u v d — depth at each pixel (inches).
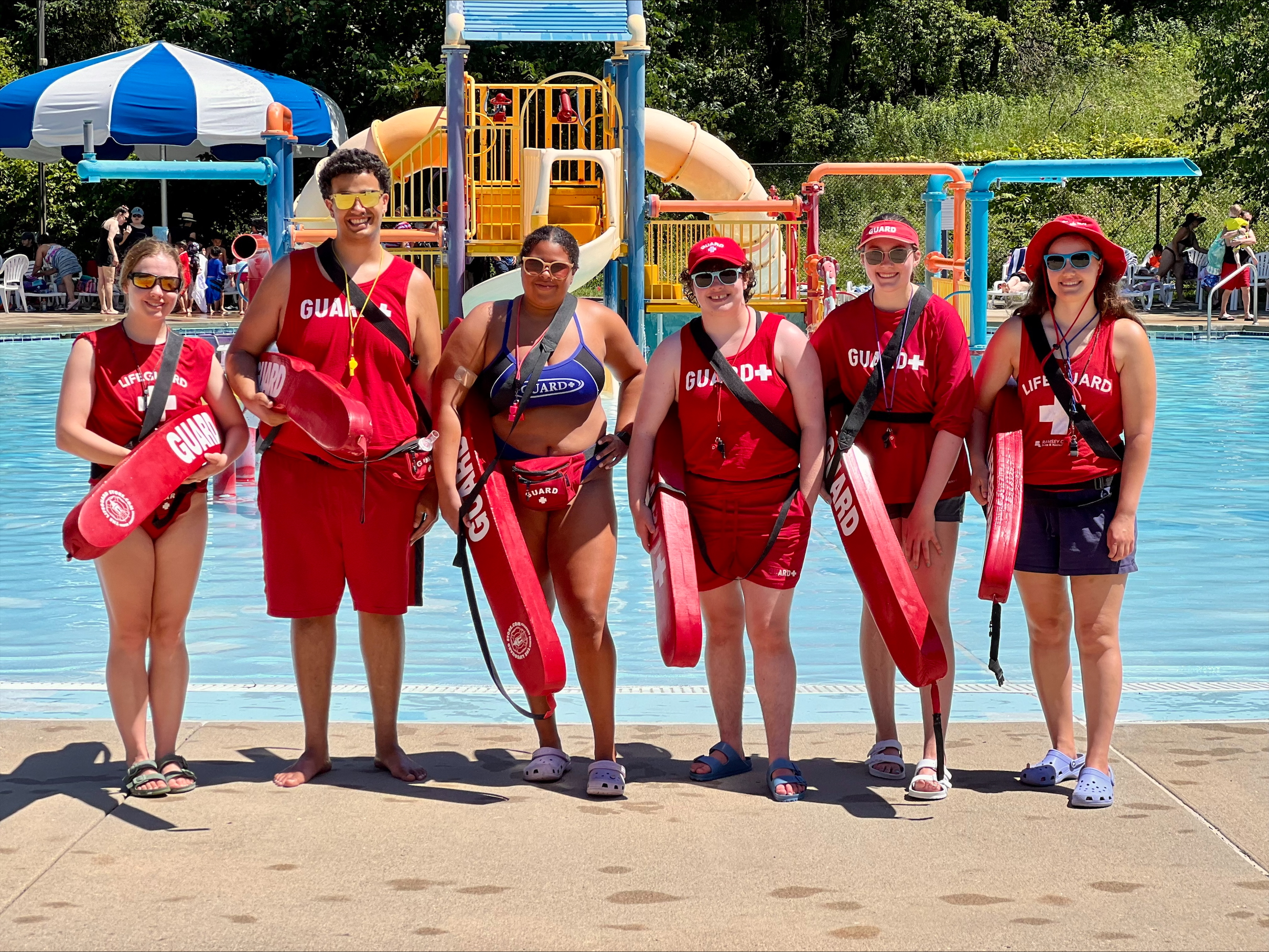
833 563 305.6
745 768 173.2
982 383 170.7
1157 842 145.1
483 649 170.1
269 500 169.3
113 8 1307.8
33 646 237.8
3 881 134.7
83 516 148.6
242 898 131.0
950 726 190.5
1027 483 166.6
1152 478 397.1
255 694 209.3
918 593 156.3
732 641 173.6
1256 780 164.4
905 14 1461.6
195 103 887.7
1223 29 1010.7
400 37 1185.4
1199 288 959.6
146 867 138.8
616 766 165.8
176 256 163.8
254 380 168.1
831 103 1552.7
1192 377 624.7
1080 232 160.1
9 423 505.4
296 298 168.7
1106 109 1306.6
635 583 288.8
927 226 616.1
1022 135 1294.3
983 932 123.4
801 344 167.2
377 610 167.8
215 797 160.6
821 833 149.2
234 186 1263.5
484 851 143.4
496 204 644.7
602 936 122.7
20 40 1300.4
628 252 597.6
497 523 163.0
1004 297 740.0
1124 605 262.8
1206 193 1101.7
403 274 170.7
